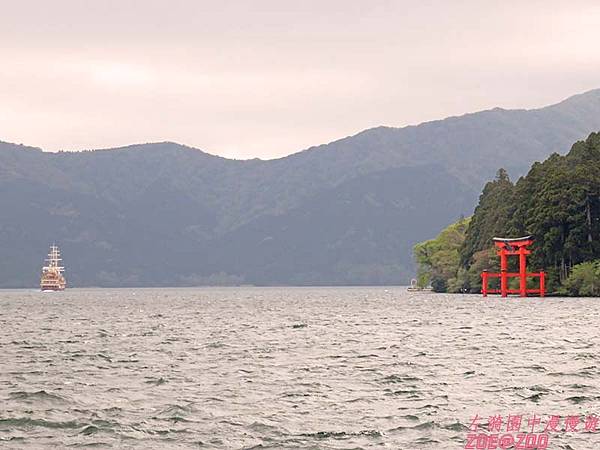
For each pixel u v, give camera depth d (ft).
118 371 364.58
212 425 244.42
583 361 378.94
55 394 296.51
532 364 368.89
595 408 263.90
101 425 245.04
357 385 312.50
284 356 414.62
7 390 310.04
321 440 225.76
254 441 225.56
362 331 584.81
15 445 223.92
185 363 390.63
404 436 229.45
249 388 308.19
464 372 344.90
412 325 645.10
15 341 526.57
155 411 266.16
